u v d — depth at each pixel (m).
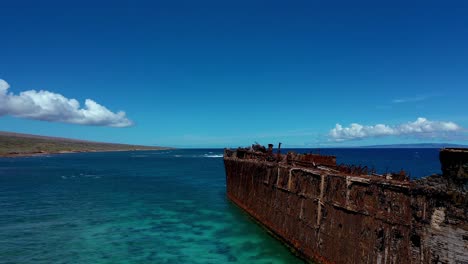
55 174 86.50
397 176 18.53
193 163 139.12
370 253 16.27
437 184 13.25
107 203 47.16
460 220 12.32
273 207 29.06
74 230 33.09
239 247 27.50
